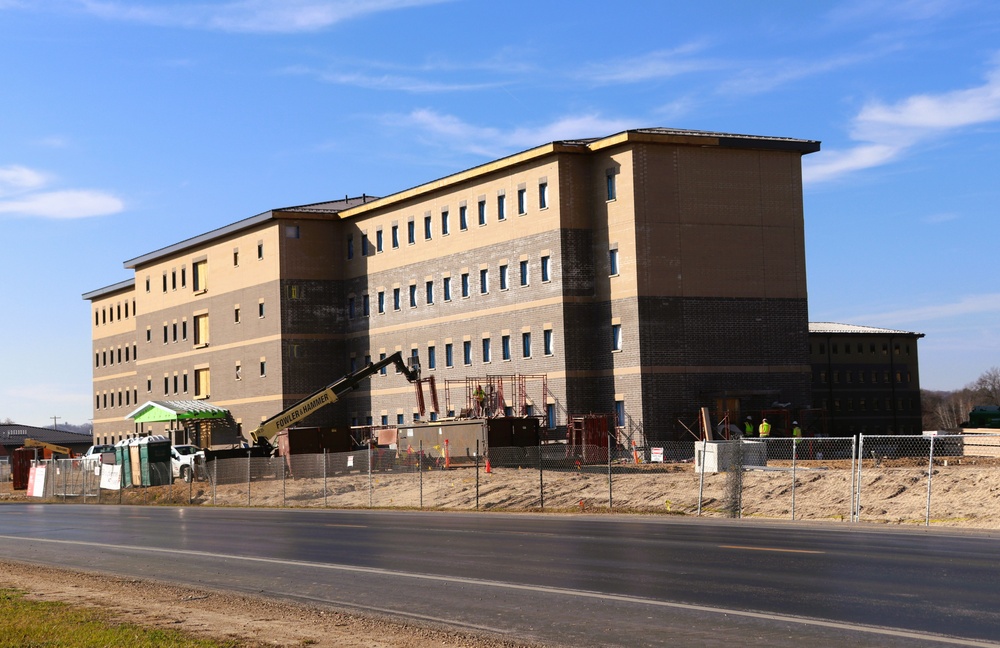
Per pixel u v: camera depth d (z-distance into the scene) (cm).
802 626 1394
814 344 11650
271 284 8250
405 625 1539
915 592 1620
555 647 1344
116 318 11544
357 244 8188
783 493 3650
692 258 6244
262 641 1438
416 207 7612
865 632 1343
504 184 6856
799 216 6488
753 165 6406
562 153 6425
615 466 5403
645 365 6097
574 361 6375
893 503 3294
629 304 6178
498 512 3919
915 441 6631
